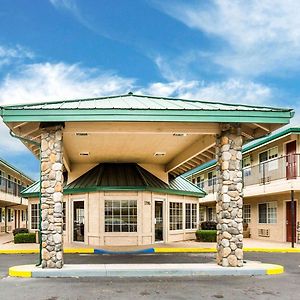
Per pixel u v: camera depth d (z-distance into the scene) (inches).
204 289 371.2
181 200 882.1
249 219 1091.3
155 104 510.6
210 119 467.5
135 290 365.7
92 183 764.0
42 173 460.8
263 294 352.5
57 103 503.8
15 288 373.4
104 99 554.9
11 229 1598.2
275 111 471.8
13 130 487.2
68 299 331.3
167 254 658.2
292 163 853.2
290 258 621.9
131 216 758.5
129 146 668.1
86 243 763.4
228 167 478.9
